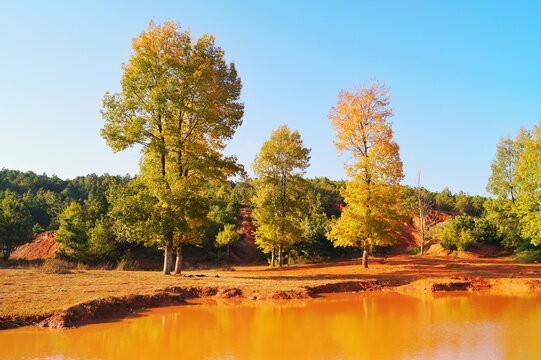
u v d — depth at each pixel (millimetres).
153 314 11078
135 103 19422
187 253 50281
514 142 36750
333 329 9312
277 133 33000
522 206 26297
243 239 56781
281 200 32250
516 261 28344
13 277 15555
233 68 23219
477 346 7613
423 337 8438
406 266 24828
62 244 37906
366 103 25672
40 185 113625
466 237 35969
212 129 21781
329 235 26125
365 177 25000
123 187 18609
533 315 11195
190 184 18750
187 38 21219
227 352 7176
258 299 14102
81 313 9633
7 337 7953
